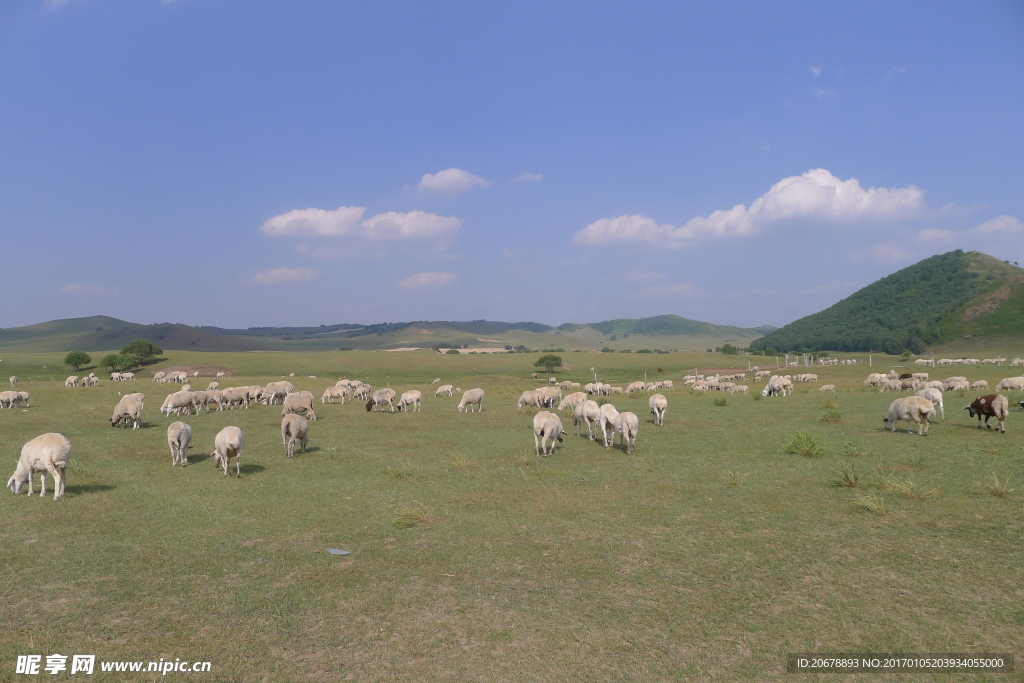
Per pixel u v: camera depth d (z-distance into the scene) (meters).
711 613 7.15
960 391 37.28
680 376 107.25
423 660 6.15
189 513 11.42
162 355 126.94
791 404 31.84
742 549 9.20
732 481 13.27
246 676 5.83
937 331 193.50
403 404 30.77
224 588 7.89
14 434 21.02
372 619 7.06
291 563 8.83
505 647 6.41
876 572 8.17
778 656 6.18
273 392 34.53
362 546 9.59
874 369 95.19
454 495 12.81
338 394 38.22
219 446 14.73
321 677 5.83
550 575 8.36
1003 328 178.62
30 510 11.41
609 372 121.62
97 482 13.95
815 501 11.78
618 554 9.13
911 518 10.44
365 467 15.91
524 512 11.48
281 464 16.33
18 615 7.02
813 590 7.70
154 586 7.93
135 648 6.31
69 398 37.25
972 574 7.99
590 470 15.22
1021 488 12.04
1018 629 6.58
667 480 13.95
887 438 18.67
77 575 8.24
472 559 8.98
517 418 27.25
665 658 6.17
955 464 14.52
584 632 6.73
